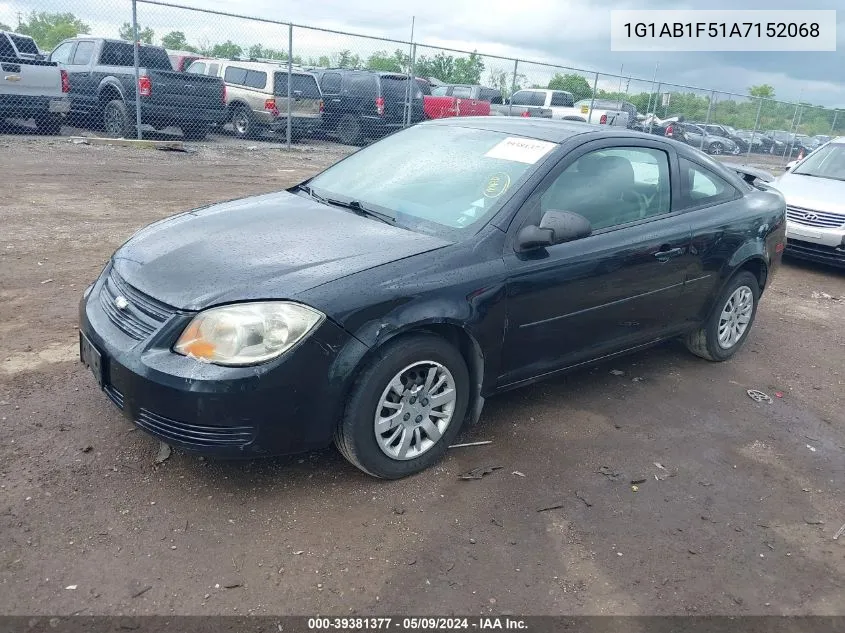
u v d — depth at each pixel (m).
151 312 3.01
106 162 11.53
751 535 3.24
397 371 3.18
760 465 3.87
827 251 8.28
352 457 3.21
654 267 4.30
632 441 3.98
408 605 2.62
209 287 3.00
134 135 13.76
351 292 3.03
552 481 3.50
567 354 4.02
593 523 3.21
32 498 2.99
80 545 2.76
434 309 3.22
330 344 2.95
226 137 16.67
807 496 3.61
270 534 2.93
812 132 26.22
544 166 3.84
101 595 2.54
